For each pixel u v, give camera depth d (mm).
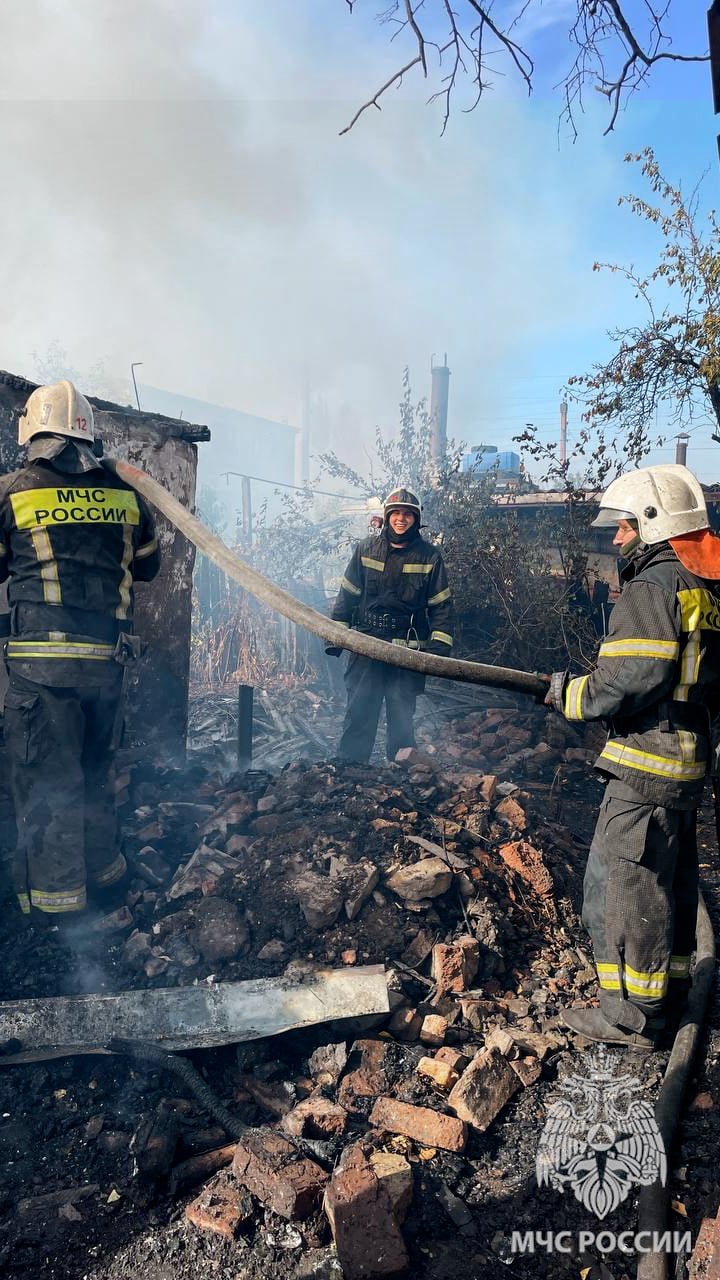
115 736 2986
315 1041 2424
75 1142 2088
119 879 3066
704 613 2184
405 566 4551
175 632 4352
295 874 2932
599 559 7746
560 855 3365
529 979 2768
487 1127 2131
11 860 3254
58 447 2809
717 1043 2430
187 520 2961
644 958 2326
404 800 3408
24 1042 2330
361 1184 1813
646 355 7047
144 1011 2422
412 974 2650
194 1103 2211
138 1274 1740
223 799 3754
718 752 2342
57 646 2752
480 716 6293
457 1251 1792
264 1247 1792
